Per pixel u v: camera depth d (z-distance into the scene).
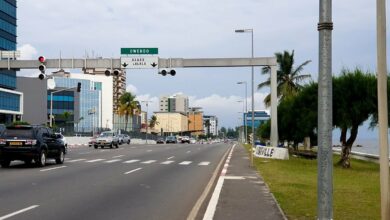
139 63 34.38
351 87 29.20
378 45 6.03
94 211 10.69
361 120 29.77
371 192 14.77
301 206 11.28
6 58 36.12
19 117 92.19
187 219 9.81
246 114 87.19
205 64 34.44
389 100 26.69
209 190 14.88
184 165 26.30
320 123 5.80
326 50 5.82
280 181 17.34
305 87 34.84
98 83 164.50
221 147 61.47
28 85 123.25
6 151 22.70
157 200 12.55
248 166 25.64
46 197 12.84
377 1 6.05
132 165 25.72
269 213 10.28
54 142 25.48
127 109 118.94
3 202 11.88
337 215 10.27
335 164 32.59
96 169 22.62
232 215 10.04
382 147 5.92
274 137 35.09
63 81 149.38
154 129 187.25
